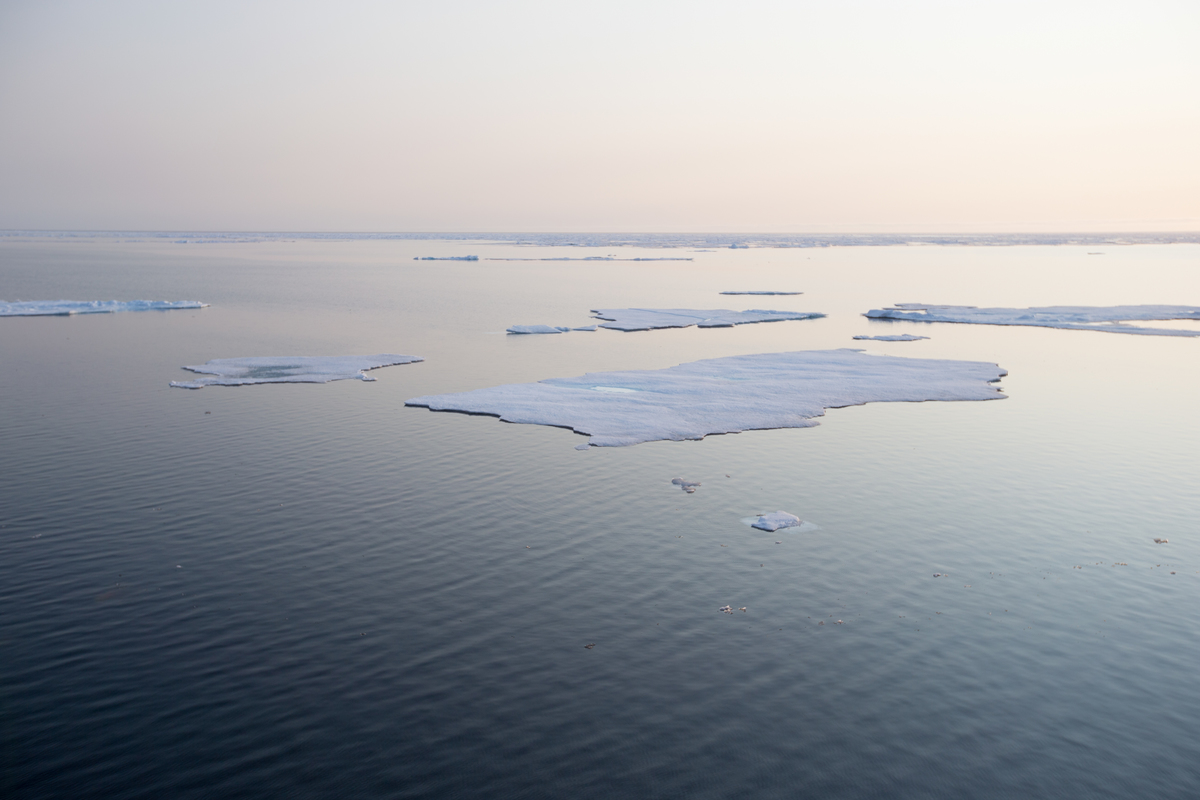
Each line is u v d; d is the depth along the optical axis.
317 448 26.66
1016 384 38.62
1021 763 11.59
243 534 19.36
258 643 14.44
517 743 11.83
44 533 19.27
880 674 13.75
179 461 25.06
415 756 11.52
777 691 13.20
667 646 14.52
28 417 30.47
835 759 11.60
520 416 31.00
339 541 19.00
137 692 12.95
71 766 11.25
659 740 11.94
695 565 17.94
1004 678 13.71
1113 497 22.66
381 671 13.59
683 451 26.78
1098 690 13.41
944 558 18.53
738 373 39.81
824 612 15.89
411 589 16.61
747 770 11.34
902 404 34.00
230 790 10.82
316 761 11.40
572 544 19.02
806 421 30.69
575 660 14.02
